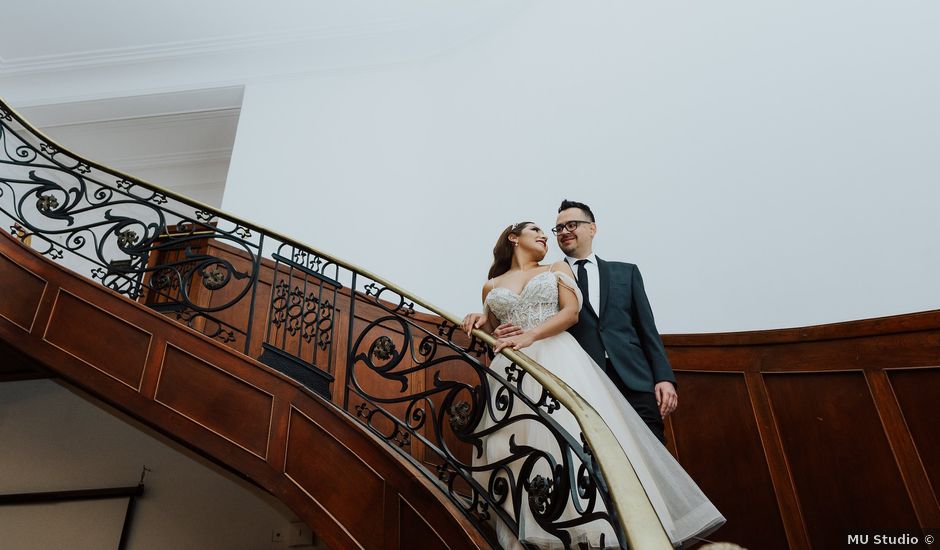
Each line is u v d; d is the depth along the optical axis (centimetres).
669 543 112
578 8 521
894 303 286
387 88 609
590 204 435
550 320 197
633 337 213
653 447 180
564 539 152
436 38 620
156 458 442
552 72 514
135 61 630
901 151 309
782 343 289
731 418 292
